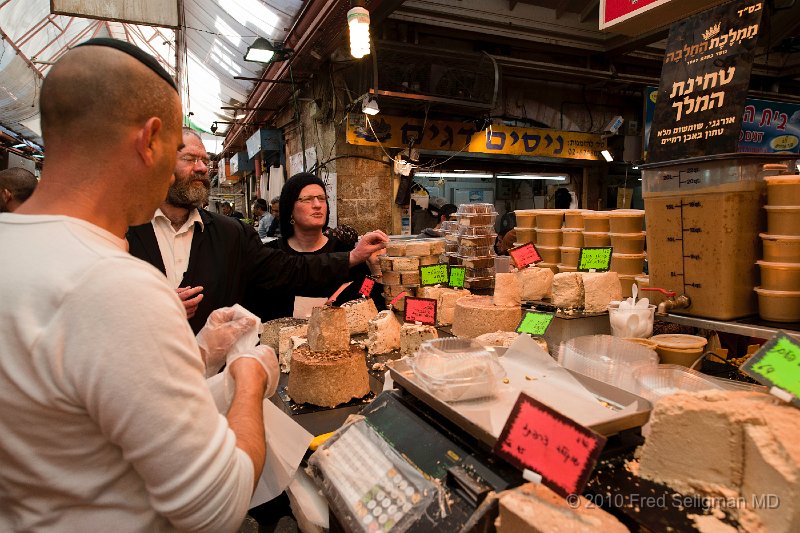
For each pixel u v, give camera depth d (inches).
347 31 158.1
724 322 53.2
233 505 27.4
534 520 24.7
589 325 63.4
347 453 39.4
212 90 288.8
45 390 24.2
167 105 29.1
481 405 37.1
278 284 82.7
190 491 25.6
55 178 27.0
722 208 52.0
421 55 170.2
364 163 196.7
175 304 27.6
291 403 57.3
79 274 24.4
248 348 43.4
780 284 51.1
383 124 188.2
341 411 54.3
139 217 29.9
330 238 109.7
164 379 25.0
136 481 28.0
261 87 242.2
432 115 195.6
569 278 66.9
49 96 26.3
